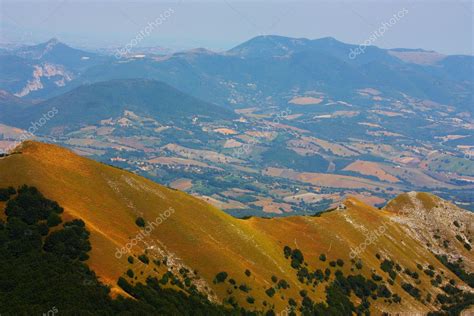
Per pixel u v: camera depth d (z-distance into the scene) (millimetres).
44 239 117625
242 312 134375
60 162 155000
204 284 138625
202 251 149125
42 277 101812
